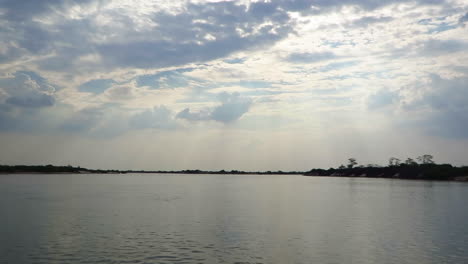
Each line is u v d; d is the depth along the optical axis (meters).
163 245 30.33
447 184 154.62
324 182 197.62
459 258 27.17
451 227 39.69
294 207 59.41
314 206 61.22
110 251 28.20
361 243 31.69
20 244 30.30
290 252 28.55
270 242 31.86
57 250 28.42
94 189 107.94
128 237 33.31
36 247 29.30
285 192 102.12
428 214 50.19
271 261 26.12
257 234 35.31
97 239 32.38
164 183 171.62
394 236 34.69
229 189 118.38
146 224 40.62
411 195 87.38
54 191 93.38
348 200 73.31
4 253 27.52
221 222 42.47
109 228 37.91
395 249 29.69
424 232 36.66
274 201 71.06
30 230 36.44
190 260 26.00
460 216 48.34
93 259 26.03
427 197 80.56
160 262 25.44
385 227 39.66
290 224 41.34
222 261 25.89
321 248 29.86
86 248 29.09
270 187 135.12
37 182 147.25
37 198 71.75
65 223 40.81
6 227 38.09
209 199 75.06
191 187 131.12
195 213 50.50
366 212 52.56
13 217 45.03
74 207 56.34
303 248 29.81
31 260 25.77
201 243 31.17
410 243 31.73
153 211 52.31
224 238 33.31
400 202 68.50
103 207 56.84
